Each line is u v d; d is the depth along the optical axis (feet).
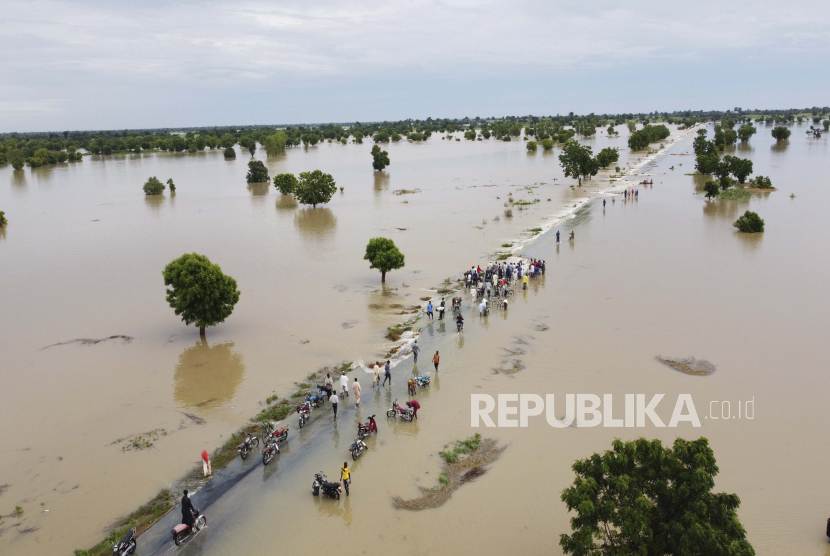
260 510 54.95
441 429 68.54
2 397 78.33
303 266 145.69
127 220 217.97
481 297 117.39
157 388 80.43
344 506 55.31
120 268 146.72
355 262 149.07
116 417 72.69
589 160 290.15
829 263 136.46
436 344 94.07
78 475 60.75
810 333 94.32
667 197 245.86
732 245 157.89
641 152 480.23
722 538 38.32
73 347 95.61
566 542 43.37
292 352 92.02
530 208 226.17
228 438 67.77
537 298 115.85
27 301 120.78
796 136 604.08
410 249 161.79
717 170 263.49
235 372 85.15
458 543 50.03
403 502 55.67
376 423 70.69
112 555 48.32
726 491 55.88
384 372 84.23
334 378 82.89
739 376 79.87
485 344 93.30
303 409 71.05
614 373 81.56
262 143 622.95
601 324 100.42
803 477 57.88
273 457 63.62
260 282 131.85
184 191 304.30
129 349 94.32
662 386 77.51
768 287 119.44
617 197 249.55
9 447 66.13
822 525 51.16
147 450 65.31
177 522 53.52
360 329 101.35
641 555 39.73
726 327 97.71
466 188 291.99
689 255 147.74
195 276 95.35
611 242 164.66
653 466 43.19
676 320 101.45
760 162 362.12
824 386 76.54
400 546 49.88
